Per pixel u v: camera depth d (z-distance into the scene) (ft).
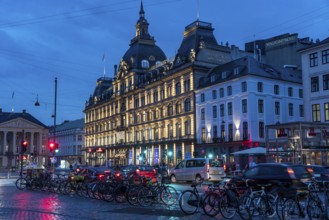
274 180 60.85
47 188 87.51
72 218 46.32
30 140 414.21
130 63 302.25
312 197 44.19
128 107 304.09
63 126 506.48
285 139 119.14
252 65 196.85
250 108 188.03
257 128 188.96
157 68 274.16
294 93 206.69
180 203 50.21
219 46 238.68
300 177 60.13
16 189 95.55
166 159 248.11
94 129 374.02
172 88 246.27
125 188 64.03
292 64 233.96
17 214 49.52
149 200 59.06
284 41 239.50
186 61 233.76
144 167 121.19
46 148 422.41
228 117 200.75
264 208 44.75
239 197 46.19
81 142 449.89
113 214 49.93
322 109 153.89
